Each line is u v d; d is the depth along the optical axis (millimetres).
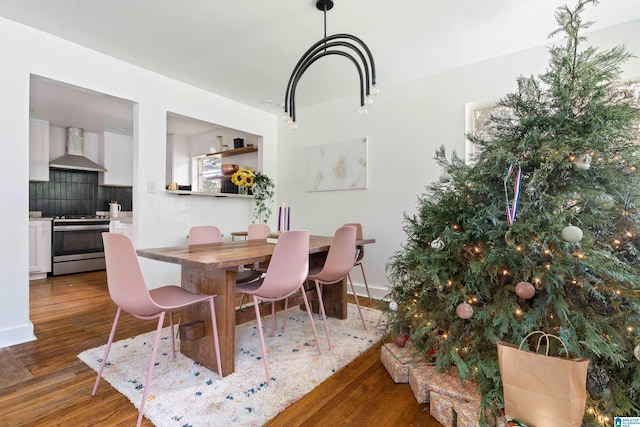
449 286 1640
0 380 1752
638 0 2105
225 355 1813
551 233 1340
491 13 2234
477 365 1432
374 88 1972
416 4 2133
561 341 1235
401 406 1563
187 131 5312
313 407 1549
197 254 1830
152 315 1556
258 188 4324
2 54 2262
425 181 3295
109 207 5547
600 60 1438
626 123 1379
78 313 2916
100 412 1476
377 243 3617
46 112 4199
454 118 3123
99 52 2797
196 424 1390
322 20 2326
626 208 1386
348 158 3854
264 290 1790
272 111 4484
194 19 2314
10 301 2252
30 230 4297
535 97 1605
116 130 5191
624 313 1302
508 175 1426
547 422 1144
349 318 2836
